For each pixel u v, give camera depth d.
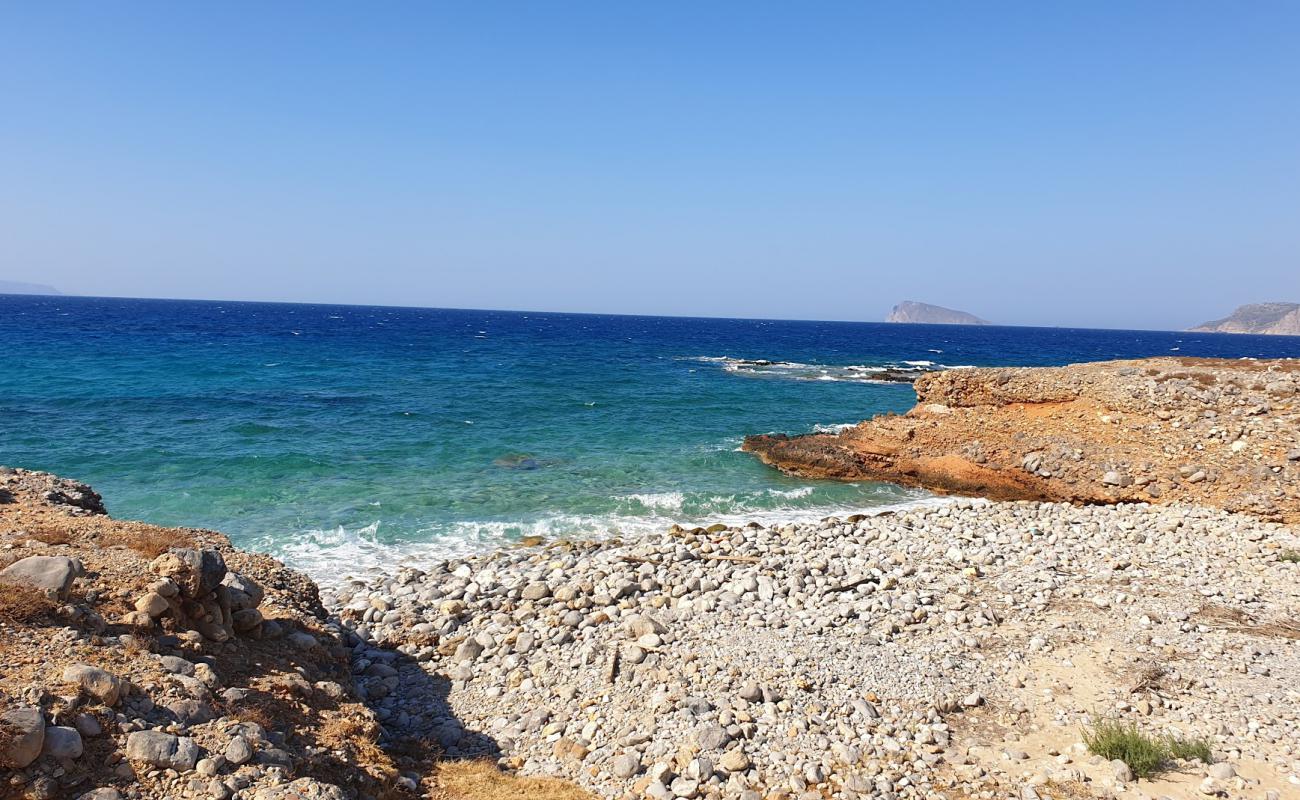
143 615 8.43
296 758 7.23
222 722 7.24
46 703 6.45
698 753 8.74
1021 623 12.58
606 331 160.38
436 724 9.99
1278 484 21.52
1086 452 25.56
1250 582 14.86
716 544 17.83
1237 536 18.31
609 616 12.94
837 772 8.52
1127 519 20.31
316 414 36.03
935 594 13.87
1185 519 20.06
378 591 15.36
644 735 9.19
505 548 18.92
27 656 7.13
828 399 48.81
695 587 14.44
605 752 9.05
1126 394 26.62
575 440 32.94
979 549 17.00
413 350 80.94
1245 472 22.31
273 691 8.45
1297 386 24.19
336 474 25.38
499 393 46.19
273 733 7.50
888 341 145.12
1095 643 11.77
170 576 8.93
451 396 44.06
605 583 14.55
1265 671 10.76
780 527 19.84
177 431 30.48
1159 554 16.86
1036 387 28.67
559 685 10.76
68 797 5.84
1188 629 12.30
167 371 49.88
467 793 8.05
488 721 10.08
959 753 8.91
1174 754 8.71
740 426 38.00
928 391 31.62
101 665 7.39
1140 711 9.72
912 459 28.39
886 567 15.70
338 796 6.67
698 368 69.38
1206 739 9.05
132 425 31.16
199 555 9.16
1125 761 8.53
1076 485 24.91
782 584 14.50
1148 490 23.55
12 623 7.54
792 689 10.23
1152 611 13.09
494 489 24.61
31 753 5.82
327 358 66.06
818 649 11.45
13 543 10.41
